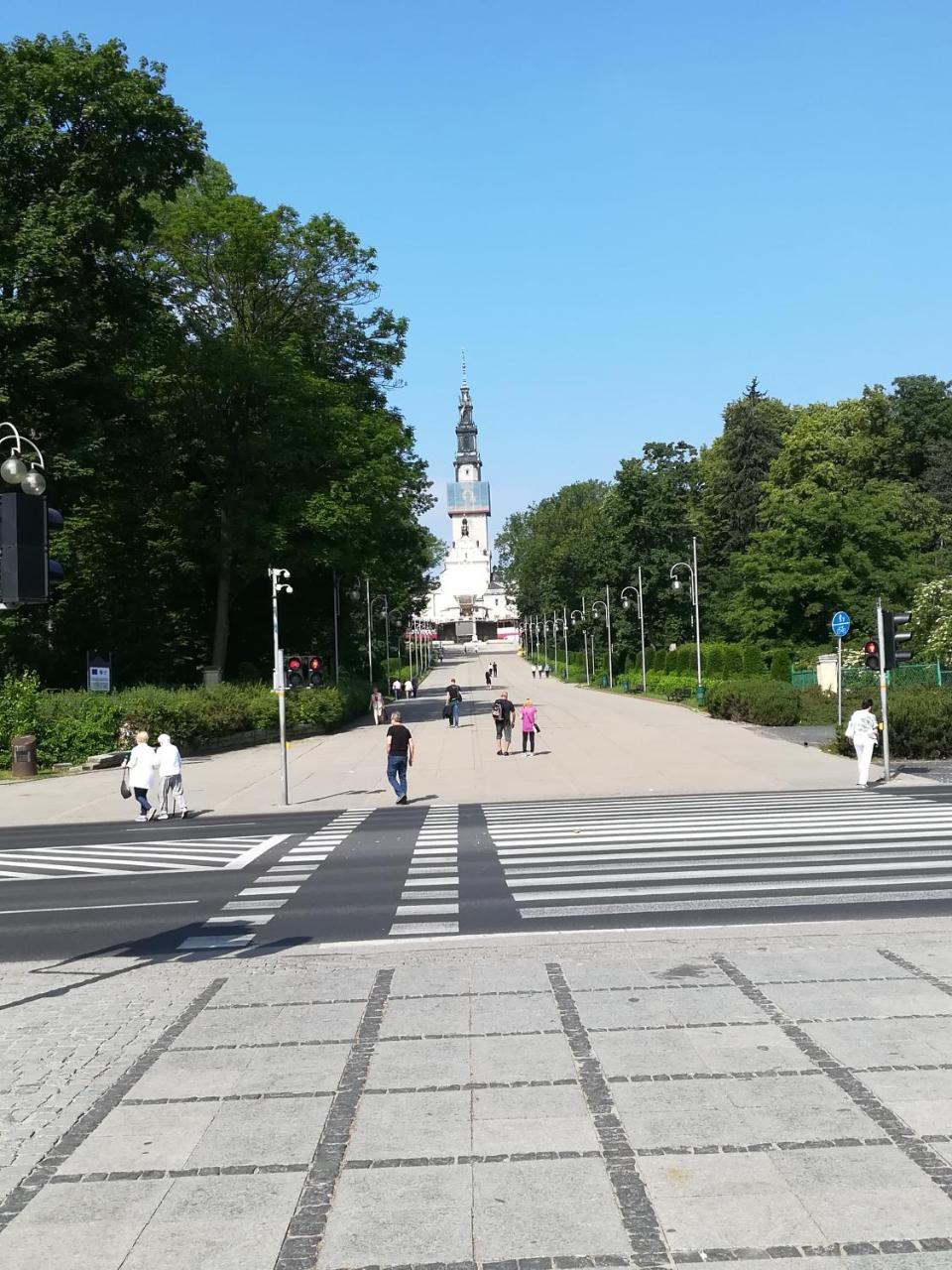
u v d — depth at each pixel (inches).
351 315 2128.4
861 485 3041.3
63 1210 193.8
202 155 1573.6
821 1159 203.5
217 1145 220.1
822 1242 173.9
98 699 1359.5
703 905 444.8
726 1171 199.6
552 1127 221.9
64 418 1411.2
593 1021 290.8
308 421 1905.8
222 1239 181.3
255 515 1889.8
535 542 5964.6
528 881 518.0
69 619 1856.5
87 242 1427.2
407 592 3550.7
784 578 2502.5
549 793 973.2
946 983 315.6
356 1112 234.5
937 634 1836.9
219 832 787.4
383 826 777.6
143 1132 228.2
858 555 2503.7
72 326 1358.3
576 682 3924.7
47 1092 254.1
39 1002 334.6
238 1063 270.1
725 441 3609.7
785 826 680.4
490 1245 176.4
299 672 1116.5
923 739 1127.0
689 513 3412.9
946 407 3341.5
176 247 1886.1
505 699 1337.4
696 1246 173.9
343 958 376.2
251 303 1994.3
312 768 1267.2
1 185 1379.2
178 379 1830.7
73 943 424.5
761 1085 241.0
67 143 1424.7
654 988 319.9
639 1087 242.1
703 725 1668.3
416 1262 172.1
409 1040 281.9
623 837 657.0
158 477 1567.4
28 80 1391.5
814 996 306.7
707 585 3321.9
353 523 1875.0
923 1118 220.8
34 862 661.9
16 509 340.8
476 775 1131.9
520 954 369.1
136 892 539.8
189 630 2207.2
